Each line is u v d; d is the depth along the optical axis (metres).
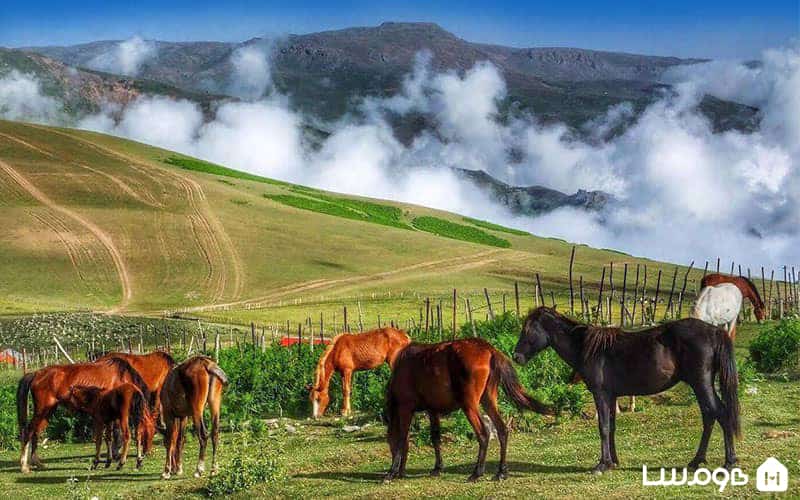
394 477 16.69
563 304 79.88
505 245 150.00
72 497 17.70
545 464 16.98
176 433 19.50
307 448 21.59
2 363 51.22
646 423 20.36
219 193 137.50
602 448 15.96
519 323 34.72
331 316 76.88
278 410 28.56
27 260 97.56
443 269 111.94
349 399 26.80
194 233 114.44
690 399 22.47
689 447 17.45
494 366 15.86
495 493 14.74
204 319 74.75
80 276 94.69
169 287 93.62
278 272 102.75
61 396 21.08
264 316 77.19
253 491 16.91
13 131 154.62
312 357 30.72
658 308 73.00
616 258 136.12
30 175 130.38
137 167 145.75
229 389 28.14
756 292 27.36
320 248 115.88
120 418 20.84
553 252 144.12
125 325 69.31
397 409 16.78
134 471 20.52
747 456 16.00
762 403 21.78
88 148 153.88
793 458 15.70
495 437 20.28
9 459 23.30
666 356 15.54
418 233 137.38
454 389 16.05
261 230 120.38
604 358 16.08
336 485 16.72
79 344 61.28
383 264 111.94
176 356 33.00
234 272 100.94
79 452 24.14
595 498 13.93
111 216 116.50
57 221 111.94
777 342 28.14
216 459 20.42
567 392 21.73
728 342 15.31
